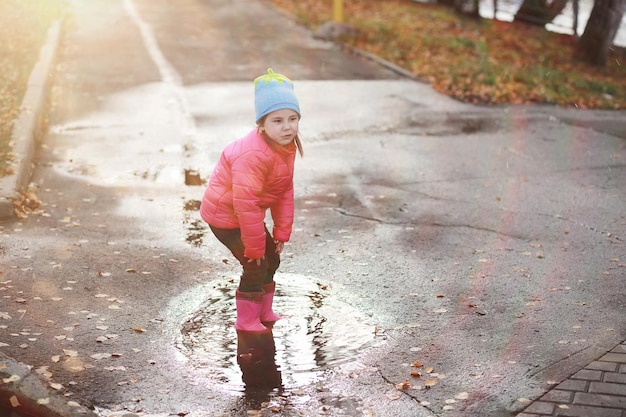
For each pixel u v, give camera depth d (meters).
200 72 14.57
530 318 5.88
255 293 5.55
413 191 8.90
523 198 8.72
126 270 6.60
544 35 21.50
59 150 10.02
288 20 20.33
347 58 16.30
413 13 22.58
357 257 7.00
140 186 8.79
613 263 6.93
